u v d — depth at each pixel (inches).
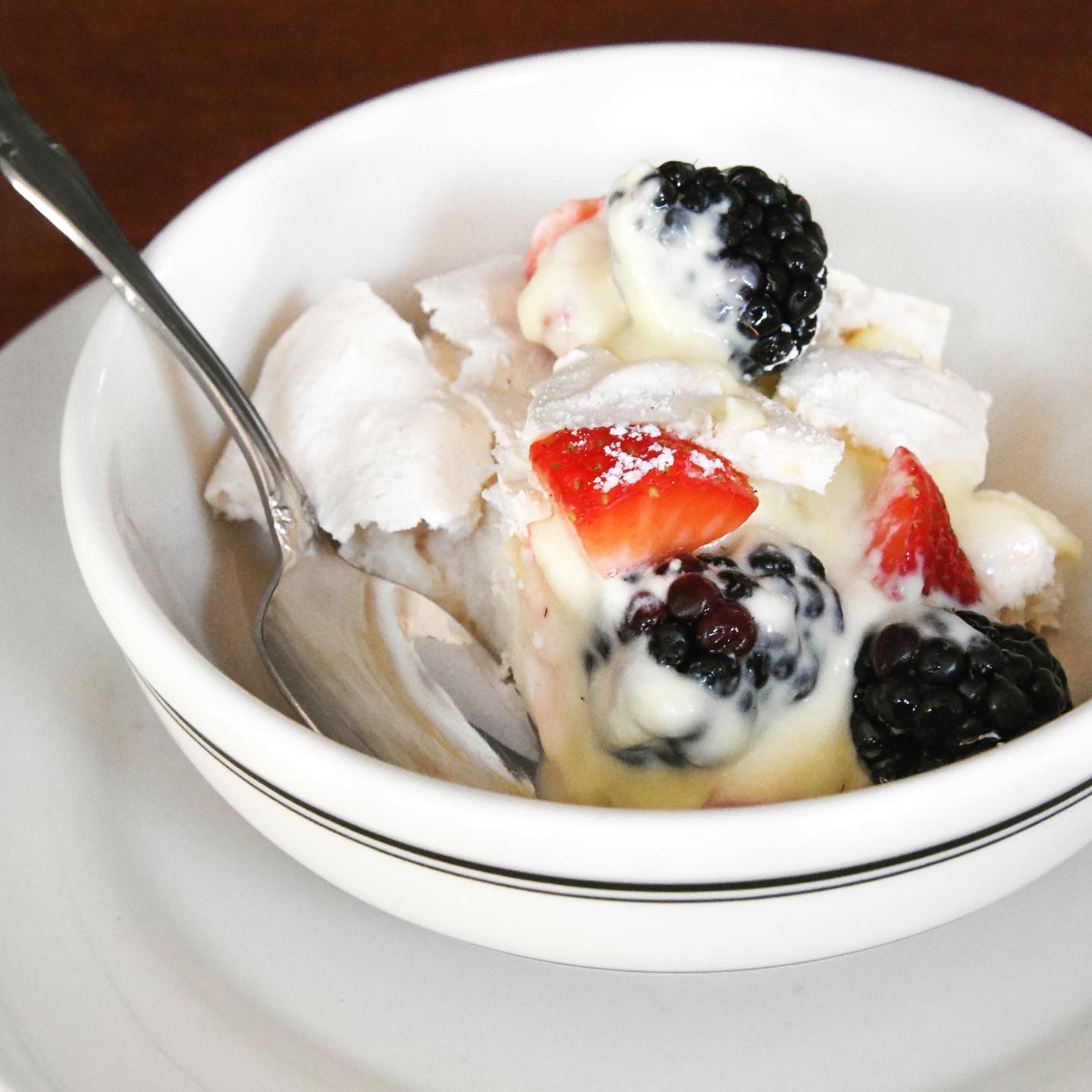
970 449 17.7
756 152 19.5
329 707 16.9
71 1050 15.4
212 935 16.0
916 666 16.3
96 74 25.5
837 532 16.9
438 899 15.2
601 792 16.6
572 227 18.3
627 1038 15.5
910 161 19.1
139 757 16.9
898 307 18.5
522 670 17.1
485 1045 15.5
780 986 15.7
